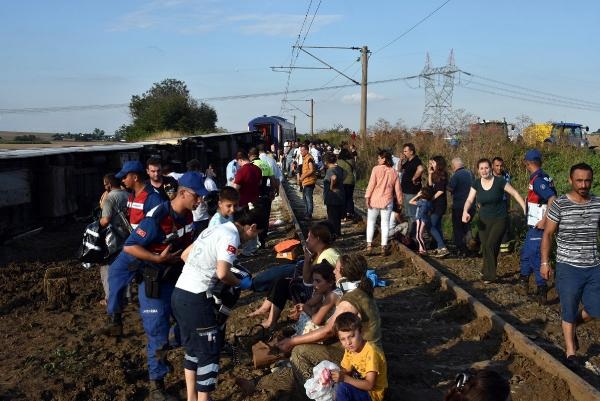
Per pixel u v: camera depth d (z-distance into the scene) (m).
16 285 8.73
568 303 5.62
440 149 21.78
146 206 5.27
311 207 15.55
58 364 5.82
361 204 20.22
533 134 21.72
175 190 7.13
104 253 6.96
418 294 8.38
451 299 7.91
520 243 10.83
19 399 5.10
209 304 4.60
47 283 7.83
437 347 6.40
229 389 5.34
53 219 12.95
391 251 11.05
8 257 10.43
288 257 9.84
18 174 11.36
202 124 54.41
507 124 21.91
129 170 6.23
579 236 5.55
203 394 4.66
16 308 7.74
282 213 17.53
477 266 10.03
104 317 7.42
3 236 11.12
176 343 6.18
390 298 8.23
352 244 12.16
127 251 4.95
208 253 4.56
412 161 11.45
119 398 5.19
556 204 5.67
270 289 6.63
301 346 5.15
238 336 6.41
